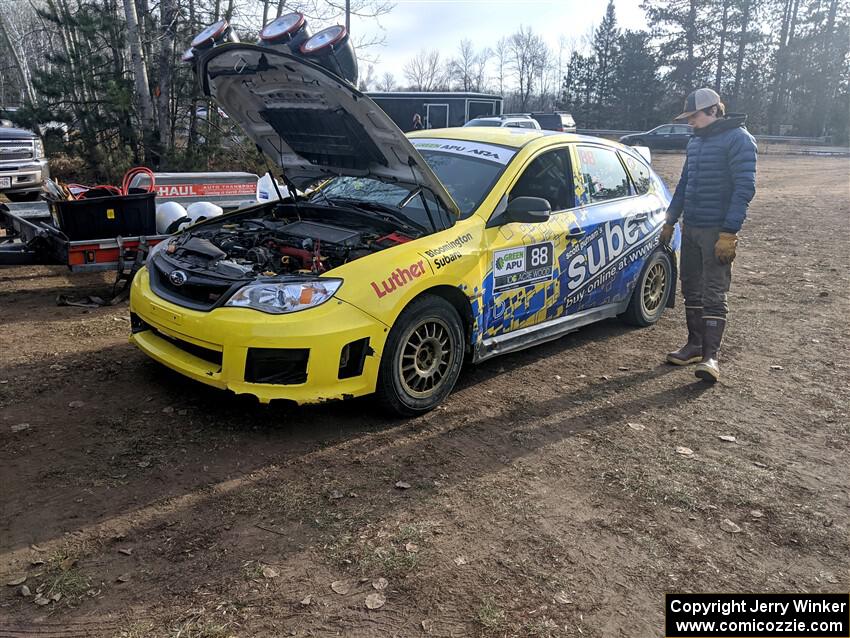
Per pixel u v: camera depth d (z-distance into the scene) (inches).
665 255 249.1
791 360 218.8
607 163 226.1
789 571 115.6
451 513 127.6
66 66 560.1
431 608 102.7
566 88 2429.9
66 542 114.2
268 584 106.1
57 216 240.5
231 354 144.1
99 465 138.2
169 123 570.6
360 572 109.9
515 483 139.5
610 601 106.4
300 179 214.8
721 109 194.9
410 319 157.9
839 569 116.5
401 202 183.3
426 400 167.3
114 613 98.8
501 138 203.2
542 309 196.4
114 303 251.0
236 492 131.0
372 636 96.6
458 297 170.2
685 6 2102.6
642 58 2190.0
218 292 152.9
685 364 212.2
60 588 103.2
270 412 164.6
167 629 96.0
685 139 1374.3
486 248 174.1
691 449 157.6
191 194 329.1
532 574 111.7
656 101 2192.4
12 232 290.8
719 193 192.5
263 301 145.0
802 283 318.7
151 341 168.4
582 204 208.2
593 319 220.4
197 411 163.6
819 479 146.1
